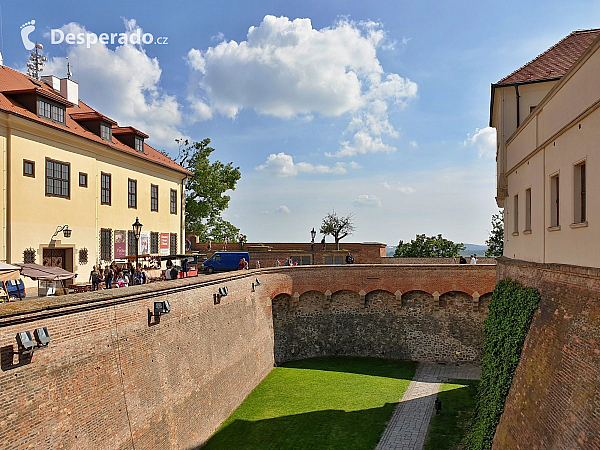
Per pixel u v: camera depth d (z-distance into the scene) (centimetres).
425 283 3228
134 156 3039
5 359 1037
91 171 2642
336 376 2872
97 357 1335
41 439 1115
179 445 1744
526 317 1424
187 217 5034
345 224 6397
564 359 1077
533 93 2283
